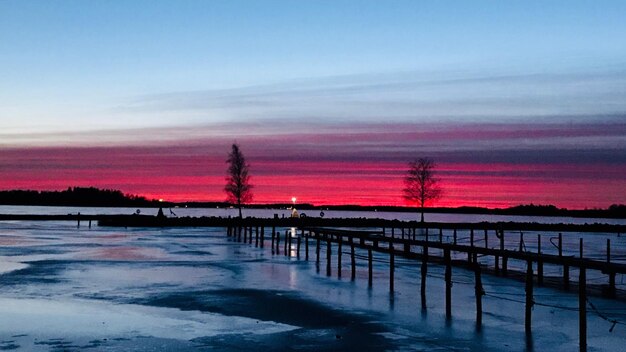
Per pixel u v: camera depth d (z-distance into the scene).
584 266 16.66
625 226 111.06
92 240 60.34
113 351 16.44
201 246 54.16
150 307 22.89
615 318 21.94
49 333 18.36
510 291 28.08
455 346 17.55
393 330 19.45
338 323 20.41
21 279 29.92
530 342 18.14
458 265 38.81
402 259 43.91
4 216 113.81
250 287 28.23
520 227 108.44
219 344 17.41
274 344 17.50
